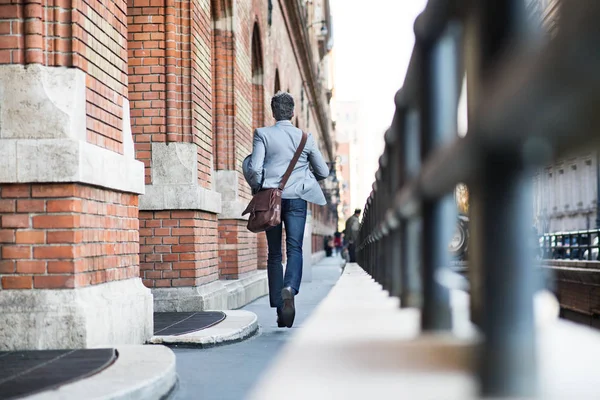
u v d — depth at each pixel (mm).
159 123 8695
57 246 4848
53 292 4809
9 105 4867
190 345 6012
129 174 5934
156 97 8711
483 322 440
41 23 4930
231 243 12359
